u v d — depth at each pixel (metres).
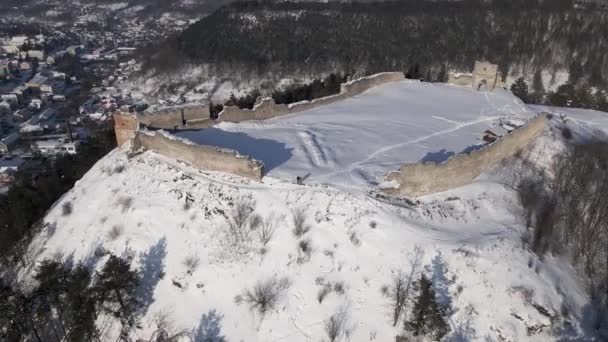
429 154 44.22
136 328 33.28
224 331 32.50
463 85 67.06
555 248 36.91
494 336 31.19
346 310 32.19
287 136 47.12
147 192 40.25
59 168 59.50
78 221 40.59
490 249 34.56
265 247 35.34
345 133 48.56
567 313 32.59
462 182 41.25
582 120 61.84
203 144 44.22
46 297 33.50
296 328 31.89
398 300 30.92
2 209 46.41
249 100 77.06
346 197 36.84
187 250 36.25
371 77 64.75
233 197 38.00
